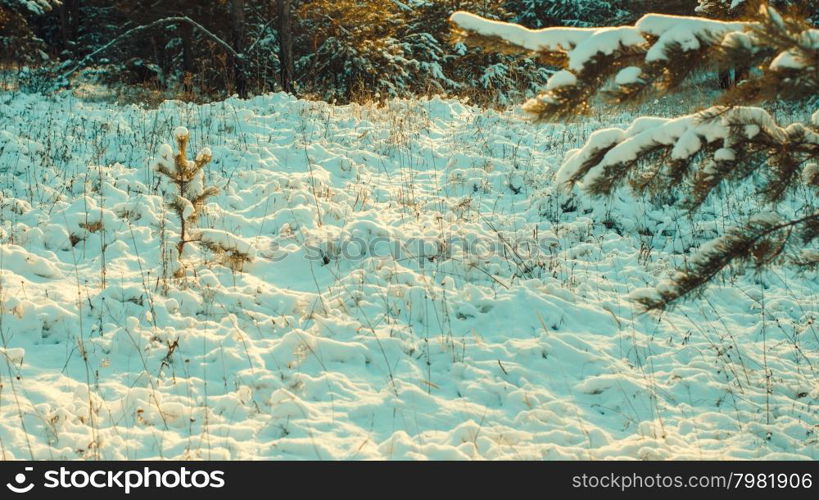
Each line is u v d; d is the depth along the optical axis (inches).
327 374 216.4
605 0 957.8
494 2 817.5
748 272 305.6
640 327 268.8
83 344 217.0
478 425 198.1
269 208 348.2
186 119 490.6
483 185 403.9
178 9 761.6
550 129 497.7
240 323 244.7
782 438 200.1
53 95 573.0
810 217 157.1
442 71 800.3
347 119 506.3
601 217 367.2
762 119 145.6
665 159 155.1
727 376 235.0
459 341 246.4
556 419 203.5
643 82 135.3
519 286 284.7
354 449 182.4
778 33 120.7
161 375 209.2
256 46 711.1
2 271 256.7
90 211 314.8
